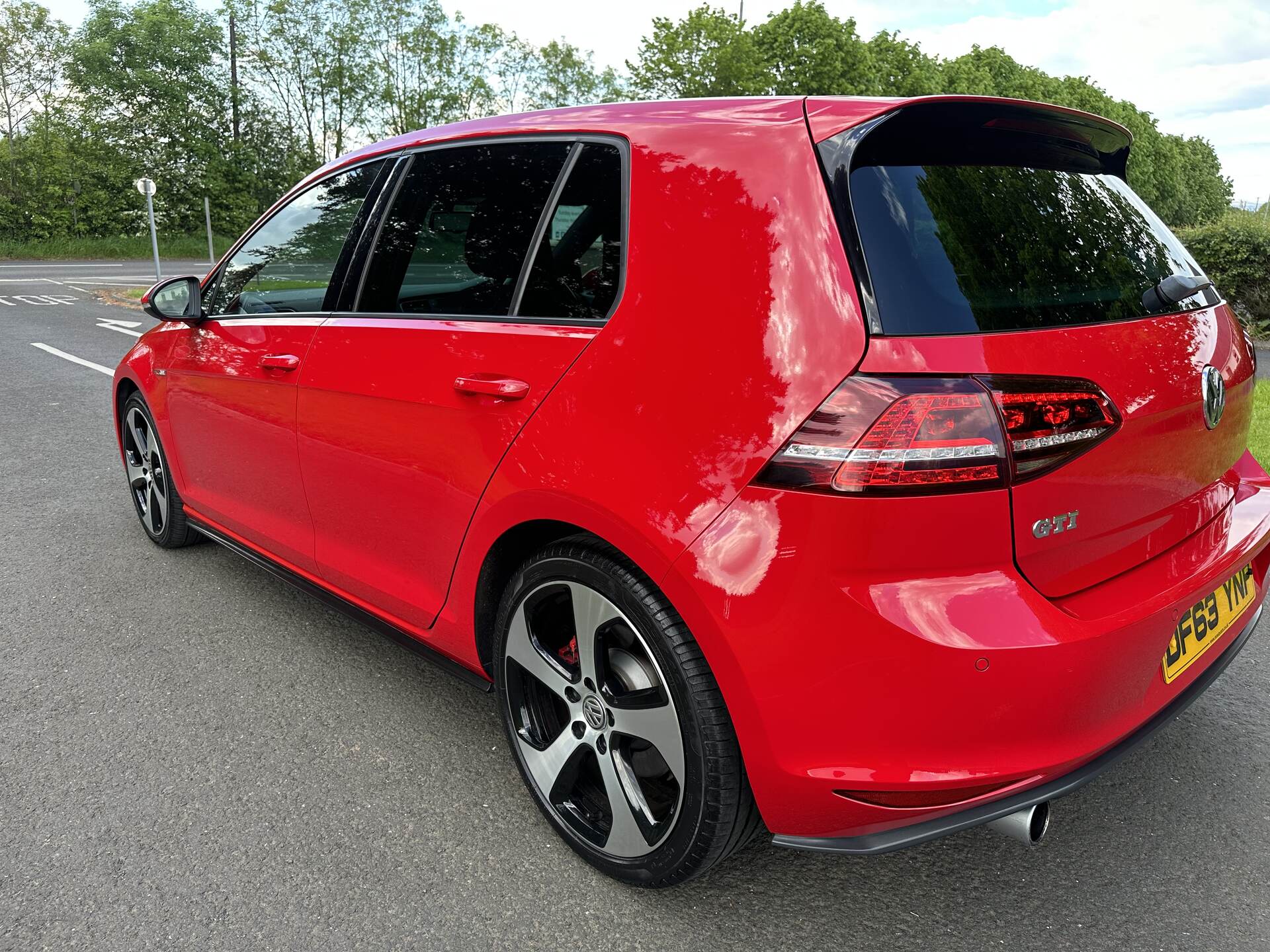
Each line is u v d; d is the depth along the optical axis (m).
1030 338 1.65
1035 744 1.62
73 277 29.52
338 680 3.08
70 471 5.75
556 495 1.93
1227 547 2.05
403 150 2.70
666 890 2.10
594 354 1.92
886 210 1.68
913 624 1.53
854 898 2.07
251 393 3.09
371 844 2.24
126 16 48.50
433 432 2.30
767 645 1.62
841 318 1.59
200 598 3.74
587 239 2.04
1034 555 1.62
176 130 48.66
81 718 2.83
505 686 2.27
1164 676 1.86
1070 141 2.08
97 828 2.30
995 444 1.53
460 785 2.50
